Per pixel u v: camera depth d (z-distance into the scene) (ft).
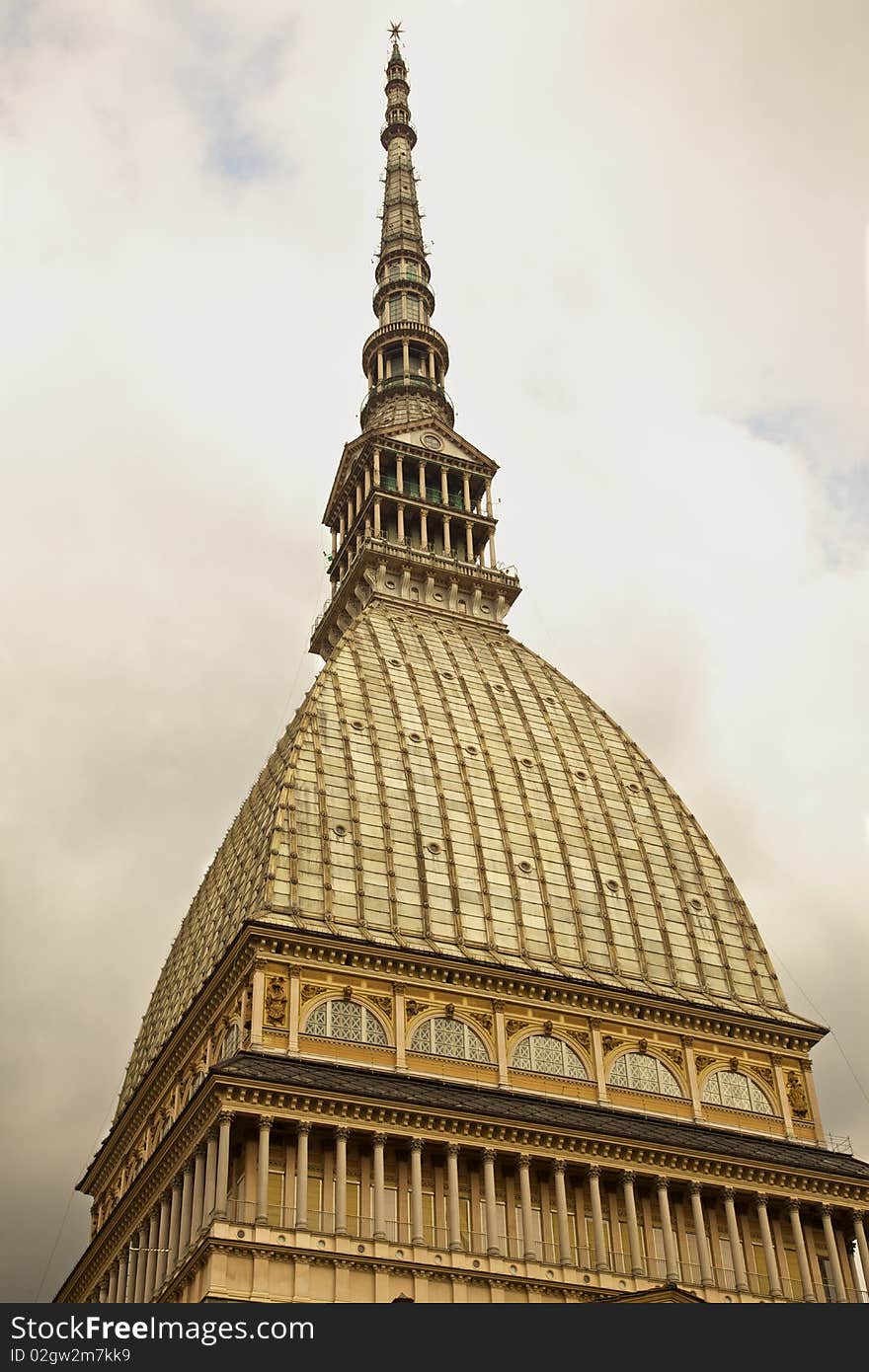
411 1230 236.43
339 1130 240.32
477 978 278.46
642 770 351.87
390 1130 243.81
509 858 307.78
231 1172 236.43
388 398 451.12
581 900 309.01
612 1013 287.69
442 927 287.69
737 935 323.57
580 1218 252.62
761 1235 260.62
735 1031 297.33
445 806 309.83
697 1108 283.18
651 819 337.52
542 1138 253.24
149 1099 307.58
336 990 266.36
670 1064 287.89
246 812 330.13
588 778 338.54
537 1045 277.85
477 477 423.23
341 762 307.78
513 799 321.52
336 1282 224.33
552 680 370.12
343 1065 257.96
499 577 397.39
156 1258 247.50
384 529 408.67
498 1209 247.29
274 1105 238.07
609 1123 266.57
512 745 336.08
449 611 389.19
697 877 330.75
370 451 414.00
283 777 297.74
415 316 475.72
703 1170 262.06
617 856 323.16
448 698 341.41
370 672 338.54
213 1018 277.85
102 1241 283.18
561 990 284.20
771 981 318.45
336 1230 229.66
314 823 292.20
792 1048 301.02
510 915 297.53
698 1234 255.09
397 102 538.06
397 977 272.10
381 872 290.35
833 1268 261.65
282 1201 233.76
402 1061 263.29
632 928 310.65
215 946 298.15
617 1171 256.52
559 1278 238.89
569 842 319.47
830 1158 280.92
